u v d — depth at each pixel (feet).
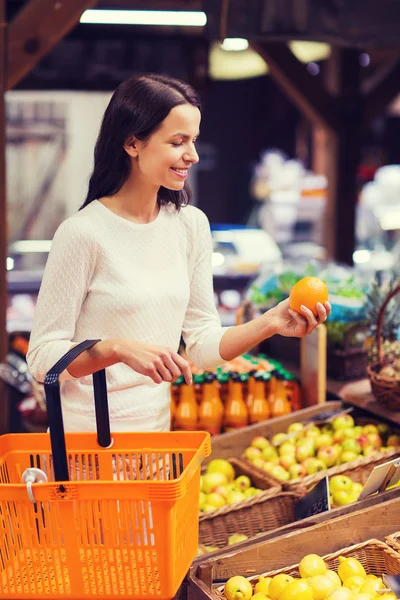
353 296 11.19
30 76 19.79
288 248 23.79
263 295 12.58
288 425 10.30
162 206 6.64
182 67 20.52
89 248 6.19
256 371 10.88
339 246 20.29
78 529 4.98
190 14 16.05
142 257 6.40
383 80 19.90
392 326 10.42
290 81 19.34
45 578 5.08
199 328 6.92
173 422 10.62
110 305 6.28
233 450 10.08
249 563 6.88
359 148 19.99
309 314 6.00
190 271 6.90
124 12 15.84
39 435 5.91
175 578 5.05
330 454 9.50
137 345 5.38
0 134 12.91
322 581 6.39
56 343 5.96
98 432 5.82
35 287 19.25
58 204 28.99
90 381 6.43
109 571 5.02
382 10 13.41
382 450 9.57
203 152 31.63
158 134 6.06
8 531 5.03
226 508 8.29
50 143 28.53
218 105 31.35
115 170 6.35
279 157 29.60
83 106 28.27
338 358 11.27
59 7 12.85
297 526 7.39
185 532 5.28
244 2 12.89
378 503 7.52
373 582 6.40
